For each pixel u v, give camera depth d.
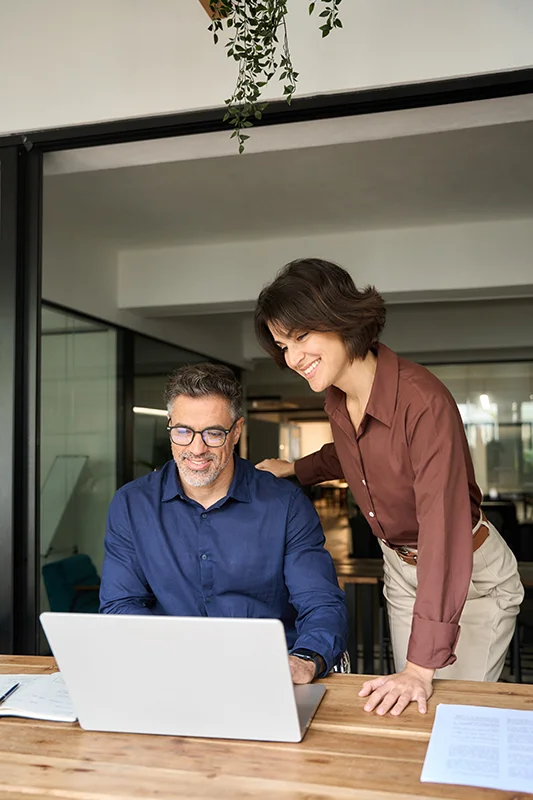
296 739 1.21
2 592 2.45
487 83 2.22
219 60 2.43
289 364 1.77
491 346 7.19
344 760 1.14
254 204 4.50
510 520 6.23
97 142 2.58
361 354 1.76
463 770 1.08
